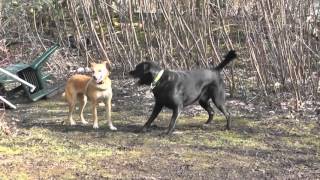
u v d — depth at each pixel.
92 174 7.73
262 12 10.27
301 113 9.80
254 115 9.82
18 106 10.59
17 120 9.73
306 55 10.47
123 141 8.80
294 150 8.49
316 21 10.55
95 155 8.29
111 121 9.68
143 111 10.18
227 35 10.65
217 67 9.32
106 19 11.96
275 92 10.41
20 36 12.83
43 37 13.11
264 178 7.69
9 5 12.68
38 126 9.46
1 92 11.01
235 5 10.86
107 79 9.29
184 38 10.93
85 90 9.39
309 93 10.35
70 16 12.76
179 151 8.44
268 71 10.48
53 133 9.13
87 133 9.15
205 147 8.58
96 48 12.46
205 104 9.41
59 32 13.02
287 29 10.24
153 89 9.00
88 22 12.09
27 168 7.87
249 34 10.38
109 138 8.93
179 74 9.01
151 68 8.94
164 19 11.20
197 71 9.16
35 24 12.86
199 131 9.19
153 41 11.82
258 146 8.62
